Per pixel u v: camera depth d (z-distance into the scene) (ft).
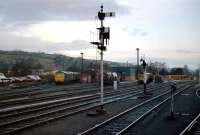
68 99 107.24
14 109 77.77
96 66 259.60
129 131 52.90
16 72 295.89
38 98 107.86
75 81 236.02
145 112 77.05
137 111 79.77
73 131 52.70
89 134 49.78
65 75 222.89
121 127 56.70
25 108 81.35
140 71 262.88
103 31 71.20
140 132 52.08
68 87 181.47
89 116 70.13
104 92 144.46
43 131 52.11
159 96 122.01
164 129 54.75
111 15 70.85
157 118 67.62
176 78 362.94
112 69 302.04
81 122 61.93
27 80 224.94
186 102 101.35
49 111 77.15
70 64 574.15
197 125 57.93
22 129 51.78
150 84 233.35
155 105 92.58
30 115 69.31
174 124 60.08
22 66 328.08
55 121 62.85
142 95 129.49
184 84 241.76
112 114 74.08
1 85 182.29
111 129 54.70
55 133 50.80
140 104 92.02
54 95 122.11
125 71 297.53
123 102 103.14
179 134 49.62
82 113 75.51
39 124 57.36
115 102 102.99
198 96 126.21
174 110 80.59
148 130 53.88
